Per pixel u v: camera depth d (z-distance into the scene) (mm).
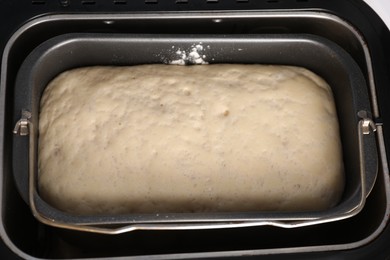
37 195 326
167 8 387
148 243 366
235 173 349
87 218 315
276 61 396
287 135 357
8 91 361
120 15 384
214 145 353
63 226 312
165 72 379
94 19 383
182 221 314
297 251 322
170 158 349
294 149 354
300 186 350
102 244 366
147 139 353
